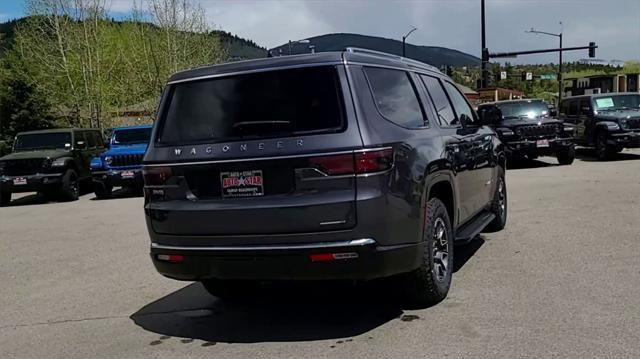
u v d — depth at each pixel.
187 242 4.55
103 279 6.82
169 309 5.53
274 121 4.33
